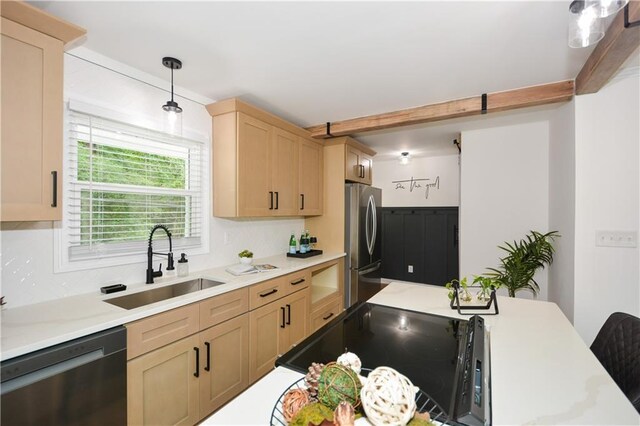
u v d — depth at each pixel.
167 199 2.27
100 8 1.39
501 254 3.36
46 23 1.31
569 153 2.35
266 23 1.50
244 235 2.91
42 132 1.33
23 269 1.55
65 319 1.38
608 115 2.10
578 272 2.20
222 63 1.91
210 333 1.88
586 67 1.89
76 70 1.74
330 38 1.63
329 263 3.27
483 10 1.41
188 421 1.74
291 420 0.63
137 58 1.86
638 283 2.05
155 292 2.00
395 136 3.72
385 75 2.08
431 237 4.97
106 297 1.72
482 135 3.44
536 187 3.20
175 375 1.68
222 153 2.47
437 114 2.62
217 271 2.45
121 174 1.99
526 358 1.07
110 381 1.37
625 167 2.07
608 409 0.79
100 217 1.88
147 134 2.12
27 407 1.12
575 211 2.20
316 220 3.68
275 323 2.45
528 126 3.23
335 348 1.14
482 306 1.59
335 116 2.99
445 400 0.82
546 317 1.48
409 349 1.13
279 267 2.66
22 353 1.11
